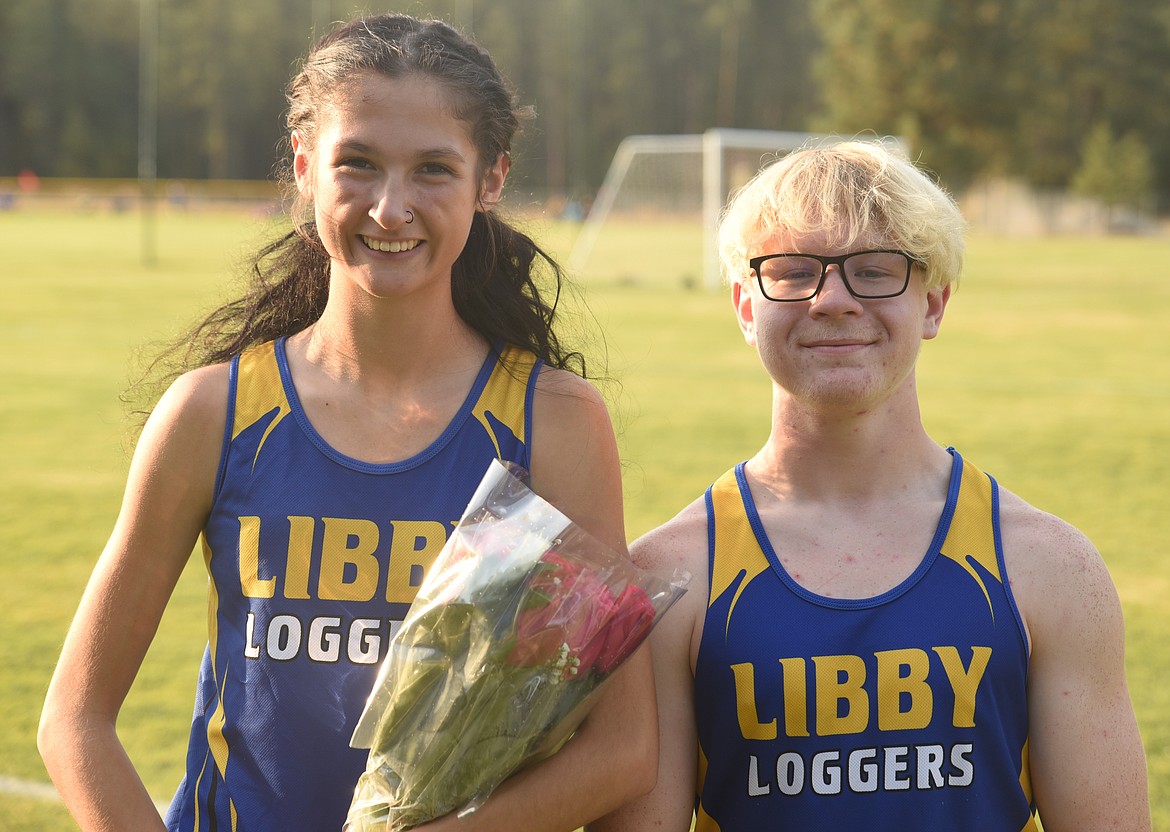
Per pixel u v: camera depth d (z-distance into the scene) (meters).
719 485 1.80
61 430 8.86
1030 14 49.09
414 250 1.63
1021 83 48.22
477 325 1.81
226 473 1.69
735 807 1.68
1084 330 15.80
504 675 1.49
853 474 1.74
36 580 5.36
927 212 1.69
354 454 1.67
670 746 1.71
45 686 4.10
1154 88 54.66
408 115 1.61
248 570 1.65
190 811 1.68
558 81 67.81
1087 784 1.65
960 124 48.66
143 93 68.06
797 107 67.75
